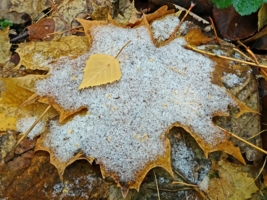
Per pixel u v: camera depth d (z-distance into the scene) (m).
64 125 0.19
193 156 0.20
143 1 0.26
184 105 0.19
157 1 0.25
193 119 0.19
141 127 0.19
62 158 0.18
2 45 0.23
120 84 0.19
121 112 0.19
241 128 0.20
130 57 0.20
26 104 0.19
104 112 0.19
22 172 0.19
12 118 0.19
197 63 0.20
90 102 0.19
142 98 0.19
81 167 0.19
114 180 0.19
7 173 0.19
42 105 0.20
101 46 0.21
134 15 0.25
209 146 0.19
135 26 0.22
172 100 0.19
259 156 0.21
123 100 0.19
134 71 0.20
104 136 0.19
